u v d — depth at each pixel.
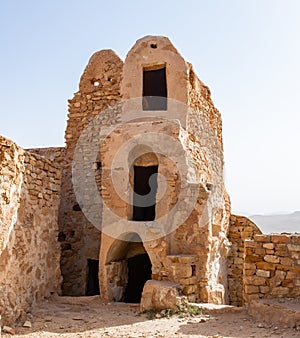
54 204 8.34
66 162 12.24
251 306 6.14
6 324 5.71
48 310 6.98
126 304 7.82
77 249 11.12
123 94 10.41
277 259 6.34
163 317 6.38
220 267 9.80
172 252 8.12
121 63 12.54
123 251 9.22
